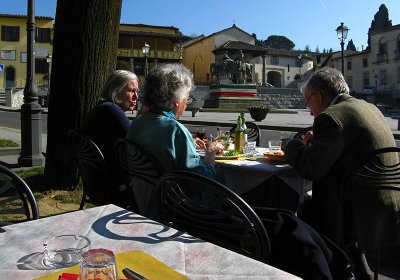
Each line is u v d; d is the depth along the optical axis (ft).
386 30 217.97
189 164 8.97
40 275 4.50
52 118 19.03
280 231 6.44
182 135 9.05
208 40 216.54
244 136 13.98
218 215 6.75
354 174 9.05
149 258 4.85
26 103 25.70
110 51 19.34
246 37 215.10
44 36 173.37
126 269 4.38
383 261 12.40
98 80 18.86
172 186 7.38
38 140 26.00
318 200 9.40
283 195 11.21
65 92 18.66
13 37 176.24
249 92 124.98
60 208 16.46
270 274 4.48
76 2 18.56
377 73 224.53
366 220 9.11
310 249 6.18
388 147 8.79
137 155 9.26
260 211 6.95
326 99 10.14
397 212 9.19
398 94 209.97
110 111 12.79
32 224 6.14
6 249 5.23
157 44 199.93
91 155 12.23
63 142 18.70
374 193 9.06
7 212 7.95
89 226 6.03
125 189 11.67
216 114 93.66
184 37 199.21
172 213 7.62
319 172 9.02
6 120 74.90
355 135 9.07
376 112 9.73
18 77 177.88
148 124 9.33
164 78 9.60
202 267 4.68
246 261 4.83
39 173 22.40
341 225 9.30
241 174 11.60
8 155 30.71
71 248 5.08
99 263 3.59
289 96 172.14
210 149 10.26
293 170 11.21
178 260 4.87
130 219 6.33
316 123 9.30
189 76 9.99
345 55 242.78
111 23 19.25
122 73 13.65
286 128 57.62
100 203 12.42
